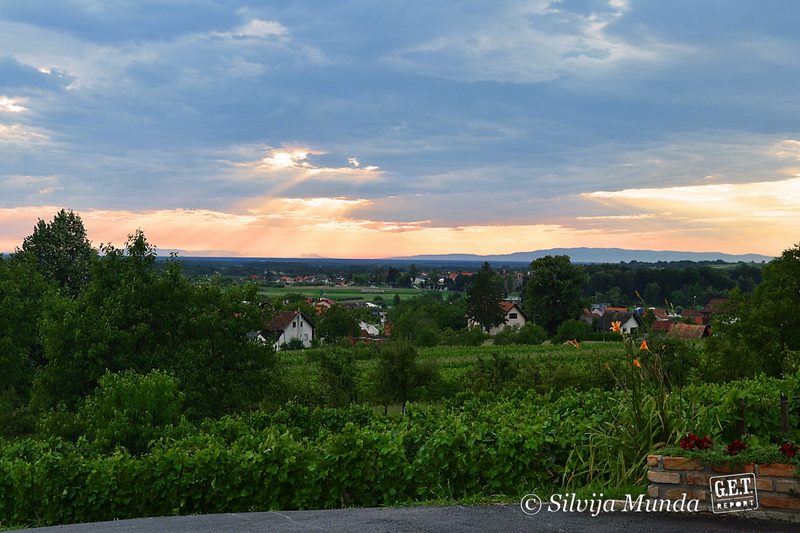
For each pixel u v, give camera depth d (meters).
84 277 60.16
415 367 44.75
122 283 33.69
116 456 12.09
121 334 32.38
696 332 44.19
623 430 9.33
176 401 24.22
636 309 10.41
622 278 156.62
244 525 8.23
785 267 38.50
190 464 11.38
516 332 100.38
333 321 120.50
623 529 7.00
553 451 9.95
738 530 6.77
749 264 153.00
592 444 9.52
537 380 38.94
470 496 9.87
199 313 34.53
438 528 7.46
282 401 35.81
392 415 16.95
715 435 9.57
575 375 34.84
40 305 46.12
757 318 37.34
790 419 10.74
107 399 23.09
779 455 7.22
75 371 32.19
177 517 9.37
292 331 108.38
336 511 9.04
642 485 8.59
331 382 43.03
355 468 10.53
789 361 29.02
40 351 47.06
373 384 45.72
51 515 11.91
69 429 25.89
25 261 52.44
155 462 11.68
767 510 7.14
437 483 10.14
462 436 10.21
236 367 35.28
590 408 12.45
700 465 7.50
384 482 10.41
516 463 9.88
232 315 35.66
